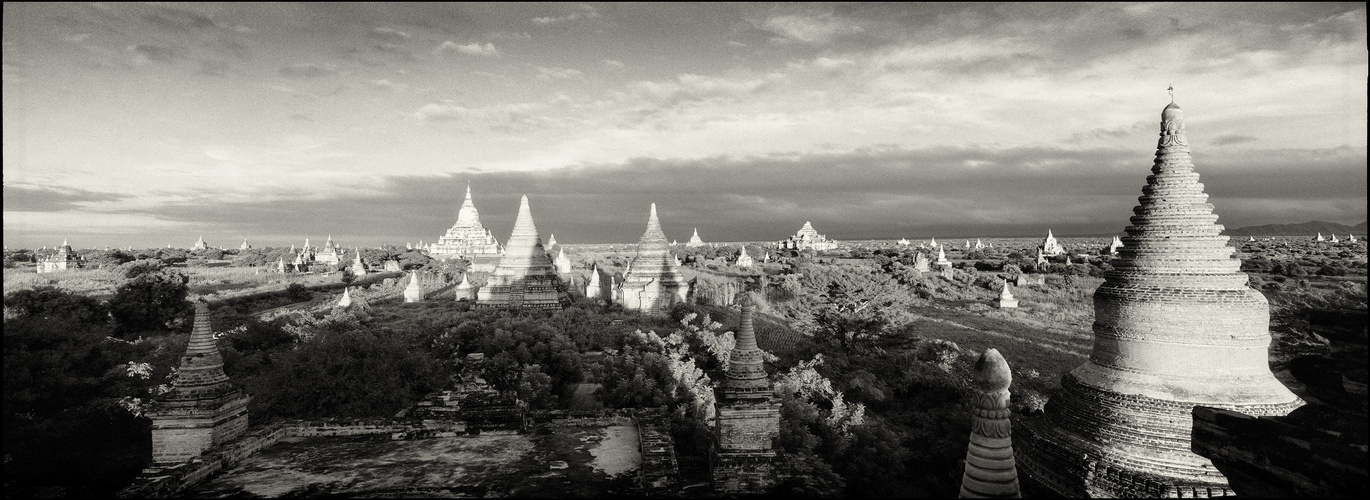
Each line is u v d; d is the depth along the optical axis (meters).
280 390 36.91
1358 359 14.89
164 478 22.94
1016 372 49.34
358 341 40.94
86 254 134.88
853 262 172.50
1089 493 27.69
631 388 40.03
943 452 37.00
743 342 26.98
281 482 23.75
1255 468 14.32
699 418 34.25
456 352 53.28
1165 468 26.70
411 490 22.94
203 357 27.09
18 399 33.94
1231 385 27.41
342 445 27.94
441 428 29.16
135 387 40.78
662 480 23.28
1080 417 29.66
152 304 73.81
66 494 27.38
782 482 26.05
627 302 93.31
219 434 26.75
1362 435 12.63
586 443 27.94
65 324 42.81
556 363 48.97
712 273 147.25
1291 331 39.59
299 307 98.06
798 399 38.97
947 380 48.66
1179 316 28.05
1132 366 29.12
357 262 154.25
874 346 63.22
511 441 28.27
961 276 122.38
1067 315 84.62
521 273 94.94
